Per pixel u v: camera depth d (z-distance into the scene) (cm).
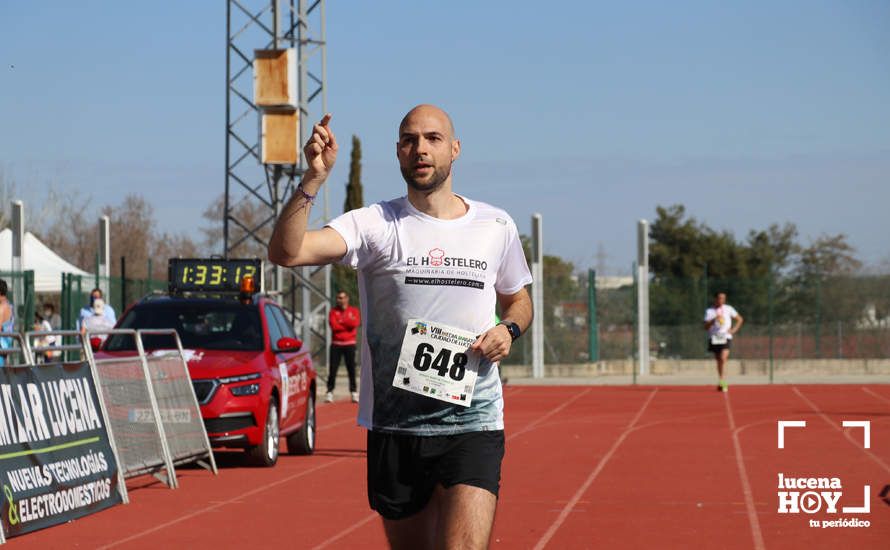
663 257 7706
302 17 3084
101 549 1089
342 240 660
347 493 1452
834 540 1123
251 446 1681
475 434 670
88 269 7725
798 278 4431
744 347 4400
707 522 1223
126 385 1422
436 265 673
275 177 2961
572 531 1171
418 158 667
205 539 1141
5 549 1088
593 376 4225
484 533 654
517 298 716
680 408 2880
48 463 1216
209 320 1795
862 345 4378
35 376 1218
